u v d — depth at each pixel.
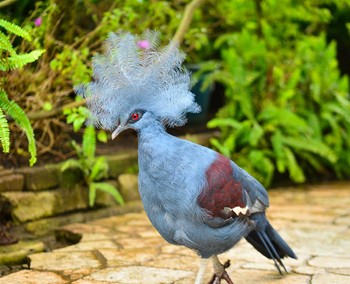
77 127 9.66
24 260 8.20
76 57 9.96
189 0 12.79
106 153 11.26
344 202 11.36
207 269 7.56
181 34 10.74
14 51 7.24
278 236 7.04
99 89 6.00
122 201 10.36
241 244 8.65
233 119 12.96
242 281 7.10
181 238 6.07
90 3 11.63
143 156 5.96
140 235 9.15
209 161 6.08
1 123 7.23
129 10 10.68
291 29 14.47
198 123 14.30
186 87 6.00
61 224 9.79
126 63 5.98
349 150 13.70
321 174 13.80
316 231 9.30
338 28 15.71
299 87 13.76
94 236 9.05
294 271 7.45
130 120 5.94
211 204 5.96
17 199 9.37
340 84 13.88
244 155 12.70
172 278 7.23
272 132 12.96
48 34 10.30
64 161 10.47
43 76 10.22
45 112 9.77
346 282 7.02
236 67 12.98
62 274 7.38
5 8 11.16
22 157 10.25
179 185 5.88
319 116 13.70
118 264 7.77
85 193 10.25
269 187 12.79
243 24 14.45
